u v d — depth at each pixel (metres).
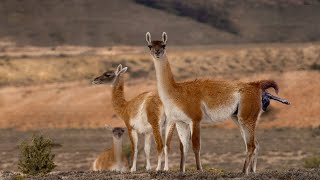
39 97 177.12
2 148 115.62
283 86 178.75
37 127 151.00
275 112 157.12
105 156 47.81
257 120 36.53
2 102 174.62
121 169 47.31
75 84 193.25
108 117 158.62
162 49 35.97
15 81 198.75
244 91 36.09
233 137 132.00
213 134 136.62
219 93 35.88
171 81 36.16
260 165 91.25
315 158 79.69
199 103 35.88
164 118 45.03
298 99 167.12
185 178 34.78
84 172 41.78
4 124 154.62
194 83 36.28
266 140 127.25
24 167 50.06
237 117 37.06
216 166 90.06
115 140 47.25
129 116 46.56
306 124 149.88
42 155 50.25
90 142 125.56
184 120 36.38
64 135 136.00
